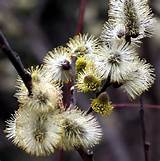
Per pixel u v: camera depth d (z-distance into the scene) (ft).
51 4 3.91
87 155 1.51
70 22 3.97
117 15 1.54
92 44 1.59
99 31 3.57
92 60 1.54
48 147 1.46
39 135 1.45
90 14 3.66
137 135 4.06
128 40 1.54
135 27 1.53
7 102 3.57
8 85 3.59
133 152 4.03
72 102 1.53
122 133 3.97
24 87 1.49
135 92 1.51
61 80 1.56
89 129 1.49
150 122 3.64
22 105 1.48
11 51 1.37
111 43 1.52
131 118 4.02
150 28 1.55
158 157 3.49
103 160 3.86
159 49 3.59
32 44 3.81
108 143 3.84
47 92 1.47
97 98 1.51
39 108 1.46
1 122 3.44
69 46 1.59
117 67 1.49
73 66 1.55
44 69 1.56
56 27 3.95
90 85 1.50
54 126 1.47
